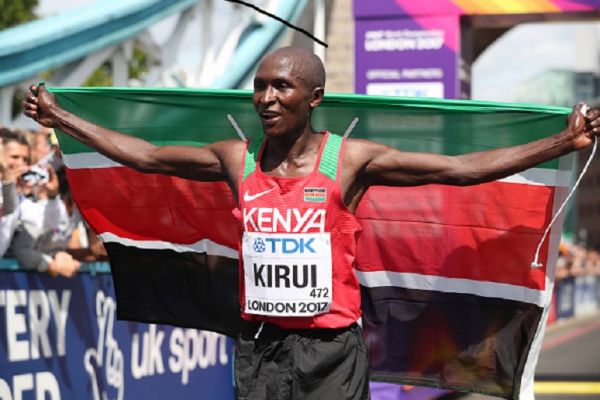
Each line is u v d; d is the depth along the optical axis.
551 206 5.77
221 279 6.06
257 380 4.93
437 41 12.79
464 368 6.05
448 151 5.87
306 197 4.73
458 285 5.99
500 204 5.86
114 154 5.10
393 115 5.85
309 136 4.81
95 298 7.61
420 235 6.00
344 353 4.84
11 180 6.58
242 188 4.82
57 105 5.22
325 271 4.75
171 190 6.02
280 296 4.77
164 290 6.14
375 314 6.12
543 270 5.84
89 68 10.26
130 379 8.06
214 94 5.90
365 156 4.79
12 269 6.68
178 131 6.11
